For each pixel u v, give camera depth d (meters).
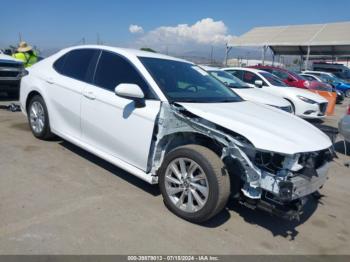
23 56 11.52
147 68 4.18
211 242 3.28
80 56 5.05
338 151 7.50
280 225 3.77
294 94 10.55
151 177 3.88
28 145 5.50
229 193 3.36
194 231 3.43
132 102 3.98
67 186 4.14
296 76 13.98
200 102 4.02
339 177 5.68
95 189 4.13
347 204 4.55
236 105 4.21
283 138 3.33
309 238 3.58
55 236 3.11
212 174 3.30
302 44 29.73
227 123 3.40
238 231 3.54
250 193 3.29
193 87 4.39
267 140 3.23
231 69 12.16
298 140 3.40
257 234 3.53
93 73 4.68
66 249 2.94
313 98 10.55
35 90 5.57
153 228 3.40
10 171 4.43
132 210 3.71
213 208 3.34
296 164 3.24
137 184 4.38
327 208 4.38
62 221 3.37
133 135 3.96
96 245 3.04
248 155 3.29
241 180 3.46
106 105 4.26
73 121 4.87
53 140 5.84
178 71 4.56
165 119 3.67
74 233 3.18
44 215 3.44
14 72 9.44
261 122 3.61
